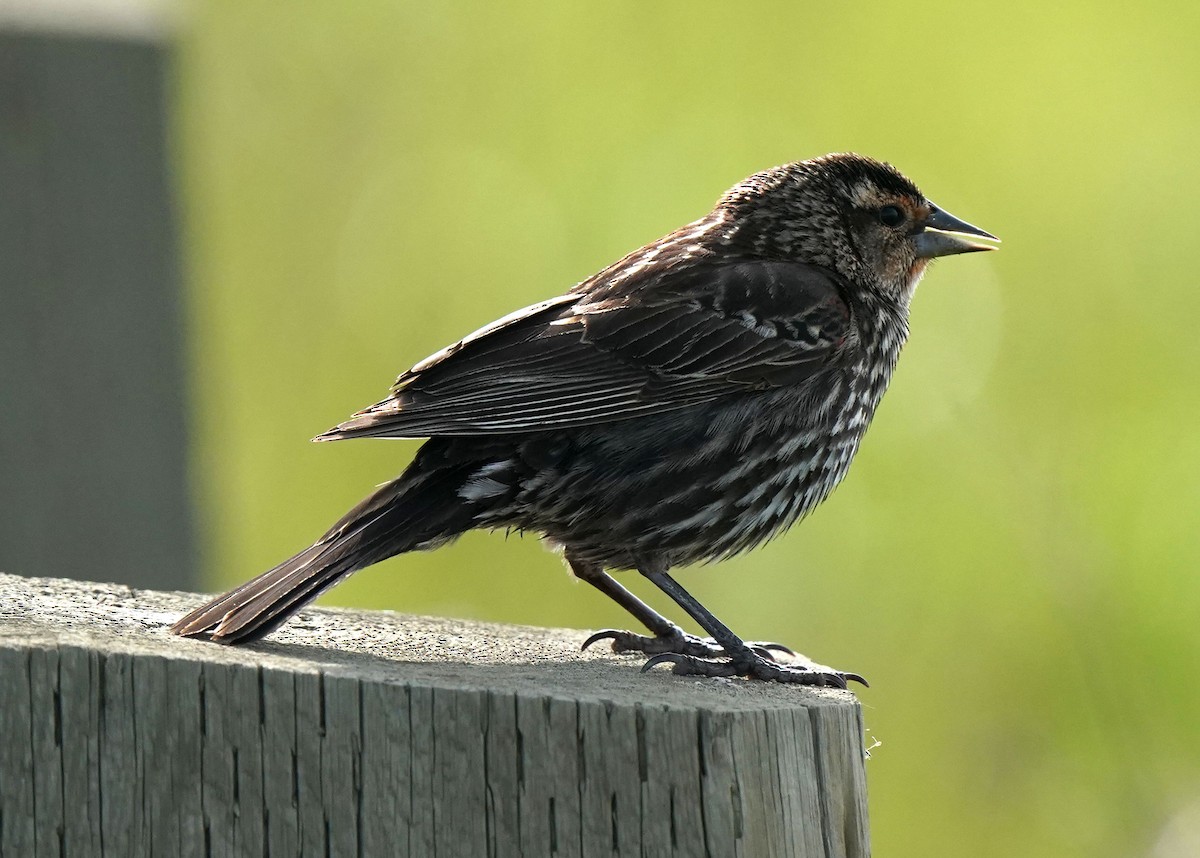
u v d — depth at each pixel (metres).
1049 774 12.47
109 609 6.08
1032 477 13.41
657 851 4.92
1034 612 12.97
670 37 15.00
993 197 14.77
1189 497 13.20
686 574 13.76
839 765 5.38
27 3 8.63
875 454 13.67
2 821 4.91
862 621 13.28
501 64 15.20
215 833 4.91
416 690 4.92
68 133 8.56
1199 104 14.96
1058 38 15.16
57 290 8.55
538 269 14.73
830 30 15.04
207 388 12.35
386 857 4.91
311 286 15.01
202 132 15.00
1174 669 12.65
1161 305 14.18
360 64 15.29
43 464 8.53
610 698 5.02
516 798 4.91
